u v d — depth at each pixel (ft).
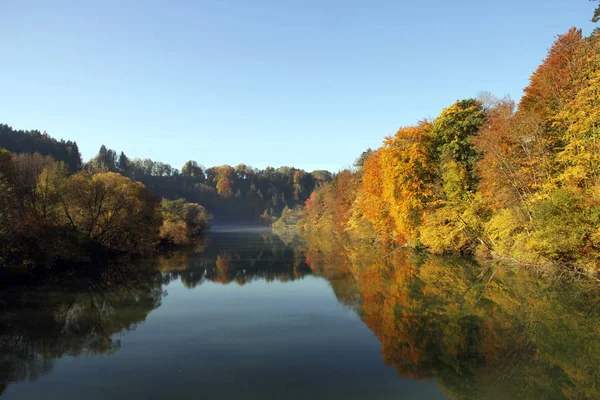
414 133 139.85
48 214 111.04
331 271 108.58
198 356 44.39
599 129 80.07
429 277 90.63
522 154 97.50
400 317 59.16
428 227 129.49
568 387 35.96
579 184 81.00
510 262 99.35
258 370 40.11
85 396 34.65
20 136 378.12
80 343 49.62
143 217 158.51
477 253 118.62
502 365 41.01
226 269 117.91
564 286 74.84
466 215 118.11
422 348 46.09
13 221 92.48
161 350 46.55
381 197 170.60
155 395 34.53
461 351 45.06
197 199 630.74
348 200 253.44
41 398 34.37
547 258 80.43
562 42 92.22
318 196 359.25
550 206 77.15
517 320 55.98
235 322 58.59
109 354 45.34
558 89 90.17
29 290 84.02
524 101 104.22
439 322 55.93
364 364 41.57
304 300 73.26
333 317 60.80
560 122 87.92
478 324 54.60
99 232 139.74
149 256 158.51
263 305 69.67
